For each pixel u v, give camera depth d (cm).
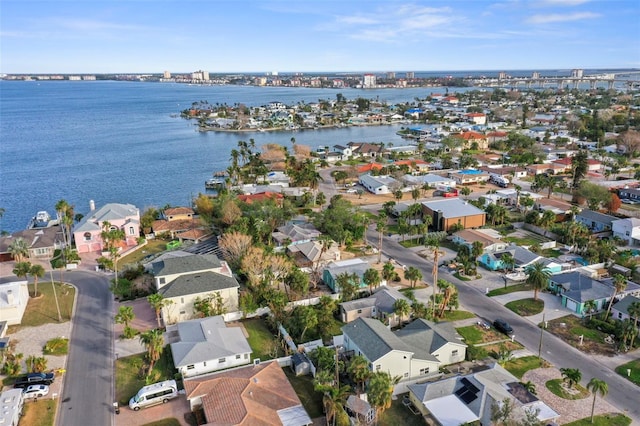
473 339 7225
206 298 7875
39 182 19100
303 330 7262
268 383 5856
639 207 14062
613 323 7612
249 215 12231
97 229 11156
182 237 11688
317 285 9175
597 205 13425
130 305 8425
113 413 5628
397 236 11906
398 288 9000
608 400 5841
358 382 5872
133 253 11000
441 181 16850
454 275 9619
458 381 5881
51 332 7500
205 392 5684
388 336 6544
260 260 8750
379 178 17175
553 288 8825
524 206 13625
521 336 7350
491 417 5178
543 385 6109
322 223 11962
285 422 5228
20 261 9706
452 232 11912
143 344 6969
